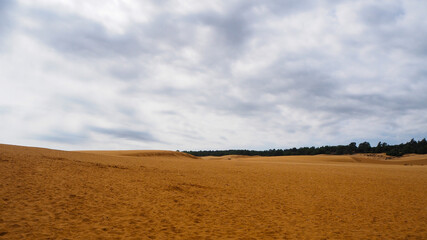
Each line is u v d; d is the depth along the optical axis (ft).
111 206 28.99
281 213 30.89
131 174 57.26
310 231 23.63
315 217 29.40
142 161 109.40
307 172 90.48
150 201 33.17
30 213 23.54
